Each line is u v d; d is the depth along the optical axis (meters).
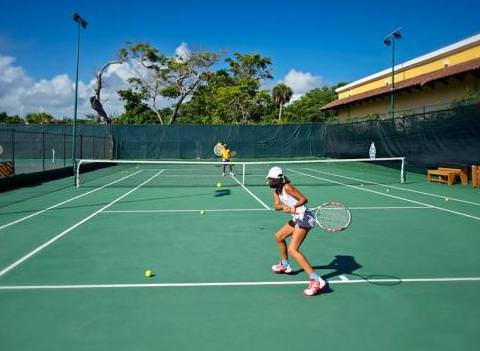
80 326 4.36
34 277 5.86
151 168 28.17
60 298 5.10
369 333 4.20
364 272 6.10
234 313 4.66
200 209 11.40
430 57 26.08
